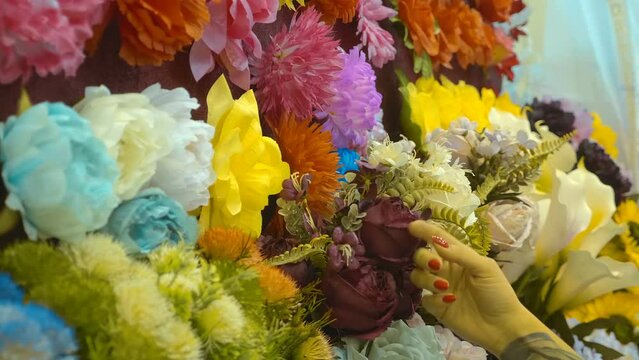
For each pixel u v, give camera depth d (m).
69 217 0.47
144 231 0.53
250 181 0.65
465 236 0.72
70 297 0.43
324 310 0.64
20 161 0.46
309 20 0.70
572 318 1.05
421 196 0.72
